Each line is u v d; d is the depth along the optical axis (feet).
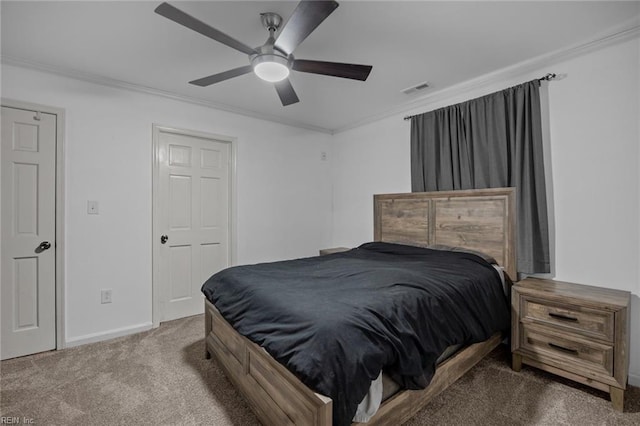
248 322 5.47
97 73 8.77
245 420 5.59
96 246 9.07
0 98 7.73
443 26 6.54
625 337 5.84
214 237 11.69
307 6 4.57
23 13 6.05
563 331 6.52
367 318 4.62
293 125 13.75
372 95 10.49
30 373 7.18
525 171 8.23
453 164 9.91
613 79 7.03
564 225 7.77
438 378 5.71
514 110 8.48
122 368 7.41
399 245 10.47
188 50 7.54
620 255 6.96
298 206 13.96
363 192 13.51
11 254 7.92
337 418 3.80
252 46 7.25
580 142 7.52
